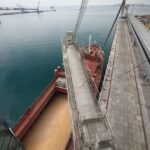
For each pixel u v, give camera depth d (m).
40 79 41.69
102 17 195.75
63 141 21.47
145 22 88.12
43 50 66.25
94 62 34.59
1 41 85.50
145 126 16.88
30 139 21.95
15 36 97.19
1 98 33.66
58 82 30.23
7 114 28.92
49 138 22.03
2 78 42.47
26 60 55.69
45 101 26.70
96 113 12.98
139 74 26.72
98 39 79.19
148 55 25.69
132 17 88.19
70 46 31.75
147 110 19.05
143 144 14.95
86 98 15.10
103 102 20.27
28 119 22.62
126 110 19.11
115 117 18.03
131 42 46.41
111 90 22.91
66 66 24.72
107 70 28.81
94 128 11.30
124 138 15.50
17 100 32.94
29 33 105.38
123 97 21.39
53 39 84.88
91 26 121.31
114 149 10.11
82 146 10.89
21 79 41.88
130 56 35.72
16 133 20.34
